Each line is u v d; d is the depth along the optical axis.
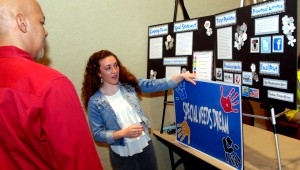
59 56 2.21
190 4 2.67
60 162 0.79
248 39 1.59
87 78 1.91
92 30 2.30
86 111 2.35
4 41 0.85
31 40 0.90
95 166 0.85
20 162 0.80
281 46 1.40
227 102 1.57
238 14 1.65
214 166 1.71
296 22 1.32
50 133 0.78
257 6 1.52
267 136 2.19
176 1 2.25
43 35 0.95
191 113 1.91
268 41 1.47
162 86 1.97
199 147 1.90
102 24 2.33
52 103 0.77
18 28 0.86
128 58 2.49
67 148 0.78
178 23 2.15
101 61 1.83
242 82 1.67
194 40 2.03
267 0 1.46
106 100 1.84
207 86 1.71
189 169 2.27
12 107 0.76
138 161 1.88
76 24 2.23
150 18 2.52
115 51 2.43
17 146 0.79
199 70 1.98
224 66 1.80
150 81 2.03
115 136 1.74
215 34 1.85
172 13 2.60
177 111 2.06
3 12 0.84
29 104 0.75
